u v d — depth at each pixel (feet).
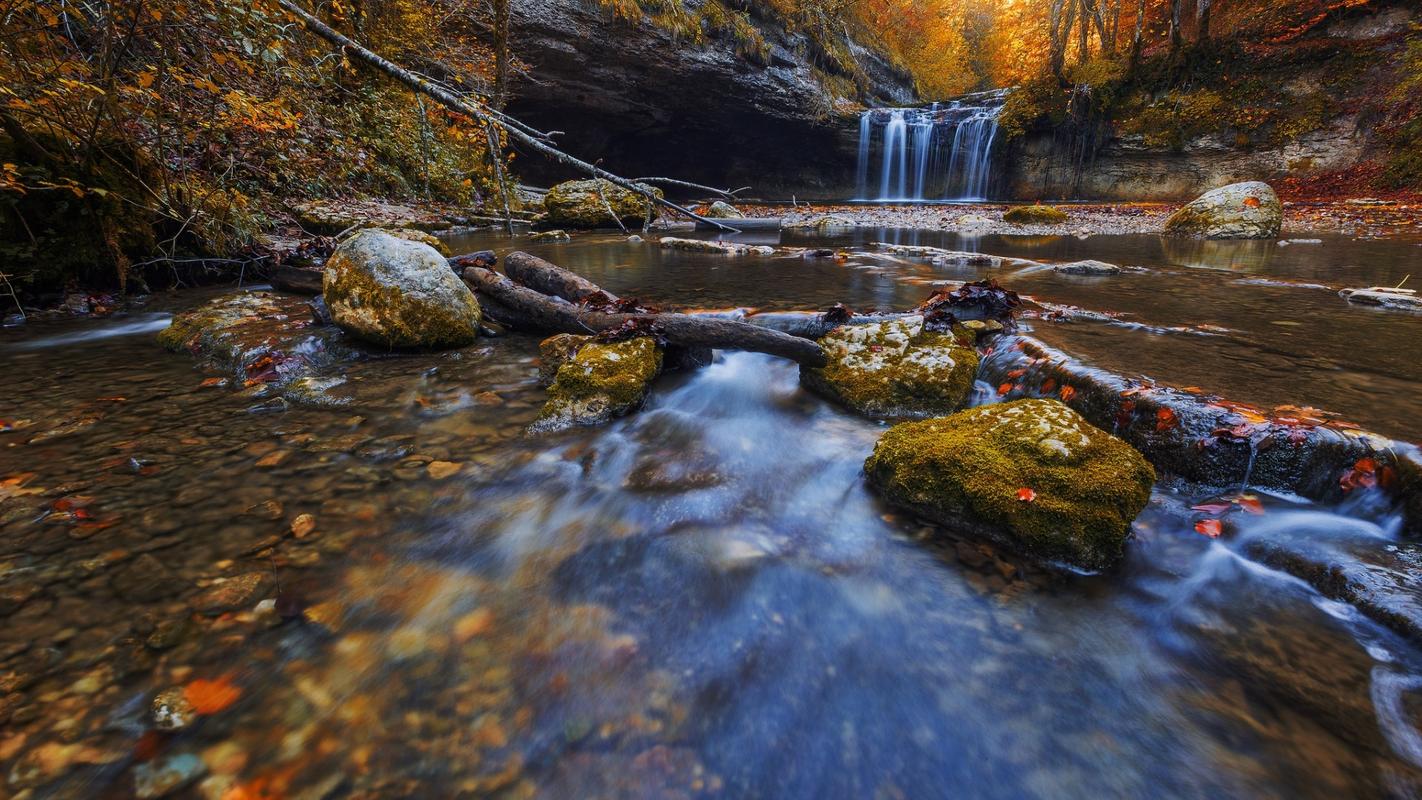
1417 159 53.26
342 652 5.14
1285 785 4.25
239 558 6.24
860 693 5.08
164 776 4.00
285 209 29.12
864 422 10.33
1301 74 63.41
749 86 72.59
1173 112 69.26
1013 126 78.69
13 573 5.80
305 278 18.08
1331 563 6.11
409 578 6.14
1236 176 66.13
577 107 66.33
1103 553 6.45
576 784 4.19
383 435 9.27
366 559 6.38
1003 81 109.50
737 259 27.73
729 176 88.33
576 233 41.45
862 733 4.71
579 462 8.79
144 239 18.26
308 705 4.61
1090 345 11.55
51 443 8.71
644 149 79.15
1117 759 4.50
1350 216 44.45
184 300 17.94
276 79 19.61
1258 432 7.55
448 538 6.85
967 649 5.54
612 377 10.37
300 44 21.65
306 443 8.93
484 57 50.88
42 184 15.47
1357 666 5.18
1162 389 8.80
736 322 11.70
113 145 17.66
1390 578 5.84
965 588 6.32
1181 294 17.74
